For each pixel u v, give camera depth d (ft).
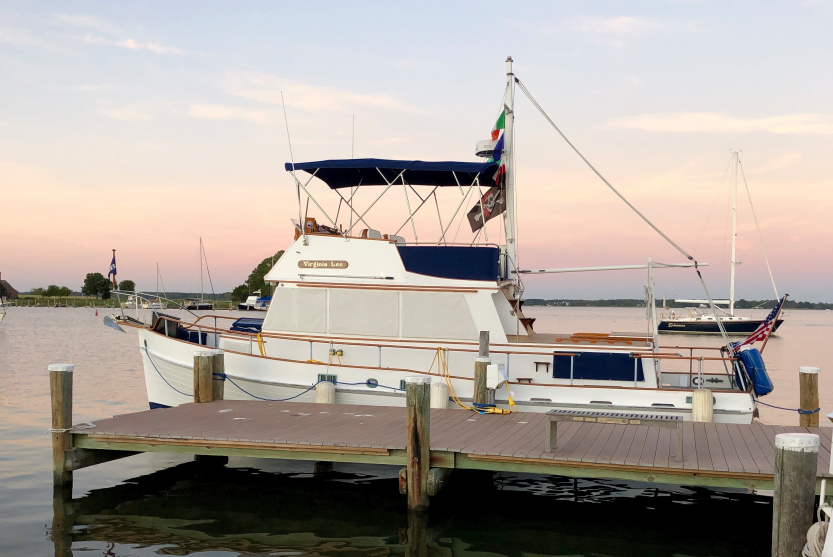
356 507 35.94
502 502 37.35
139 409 66.33
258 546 30.14
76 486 39.19
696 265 47.75
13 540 30.42
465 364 47.73
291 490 39.01
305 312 50.24
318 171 51.52
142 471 42.57
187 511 35.09
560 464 31.35
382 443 34.12
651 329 48.52
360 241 49.88
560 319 407.85
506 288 52.90
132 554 28.91
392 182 49.60
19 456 45.70
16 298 598.34
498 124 54.03
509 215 52.75
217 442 35.04
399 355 48.29
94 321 298.56
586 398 44.98
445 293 48.42
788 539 22.00
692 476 29.76
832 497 28.99
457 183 52.54
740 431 37.70
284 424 38.93
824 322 453.58
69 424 37.50
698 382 45.83
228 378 49.32
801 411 43.65
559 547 30.73
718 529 33.50
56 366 37.06
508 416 42.34
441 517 34.53
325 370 47.88
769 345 186.39
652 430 38.06
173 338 51.26
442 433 37.01
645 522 34.42
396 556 29.27
